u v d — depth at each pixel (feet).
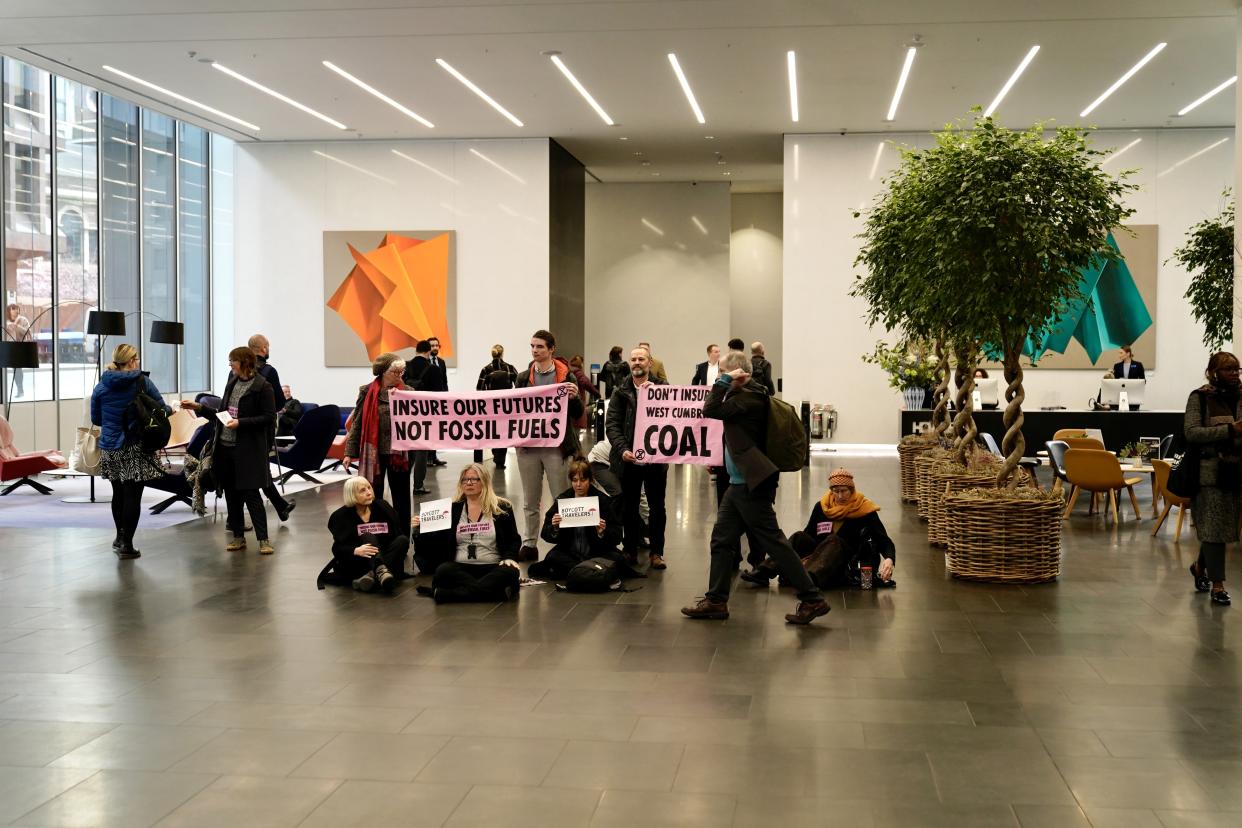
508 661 17.34
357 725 14.20
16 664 17.28
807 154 59.57
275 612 20.93
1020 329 24.35
